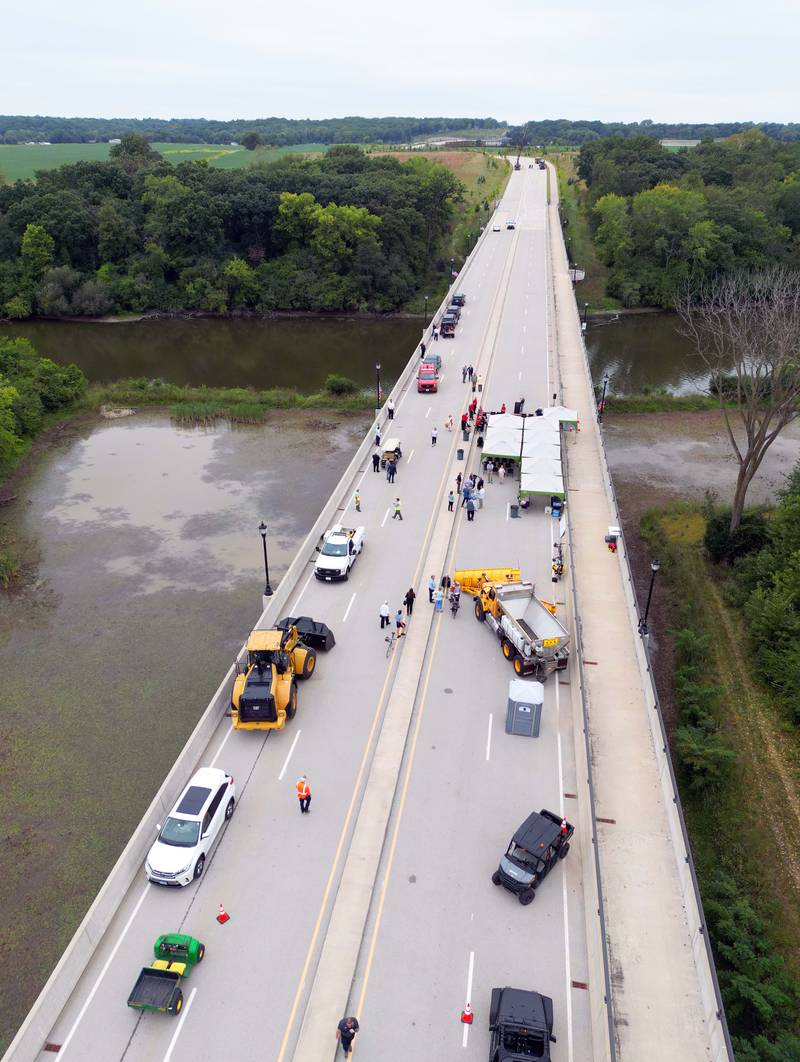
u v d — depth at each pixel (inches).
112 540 1994.3
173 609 1695.4
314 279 4690.0
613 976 881.5
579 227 5713.6
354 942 910.4
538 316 3619.6
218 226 4729.3
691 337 4079.7
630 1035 820.6
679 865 1006.4
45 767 1261.1
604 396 2952.8
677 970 889.5
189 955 863.7
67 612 1683.1
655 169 5861.2
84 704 1405.0
